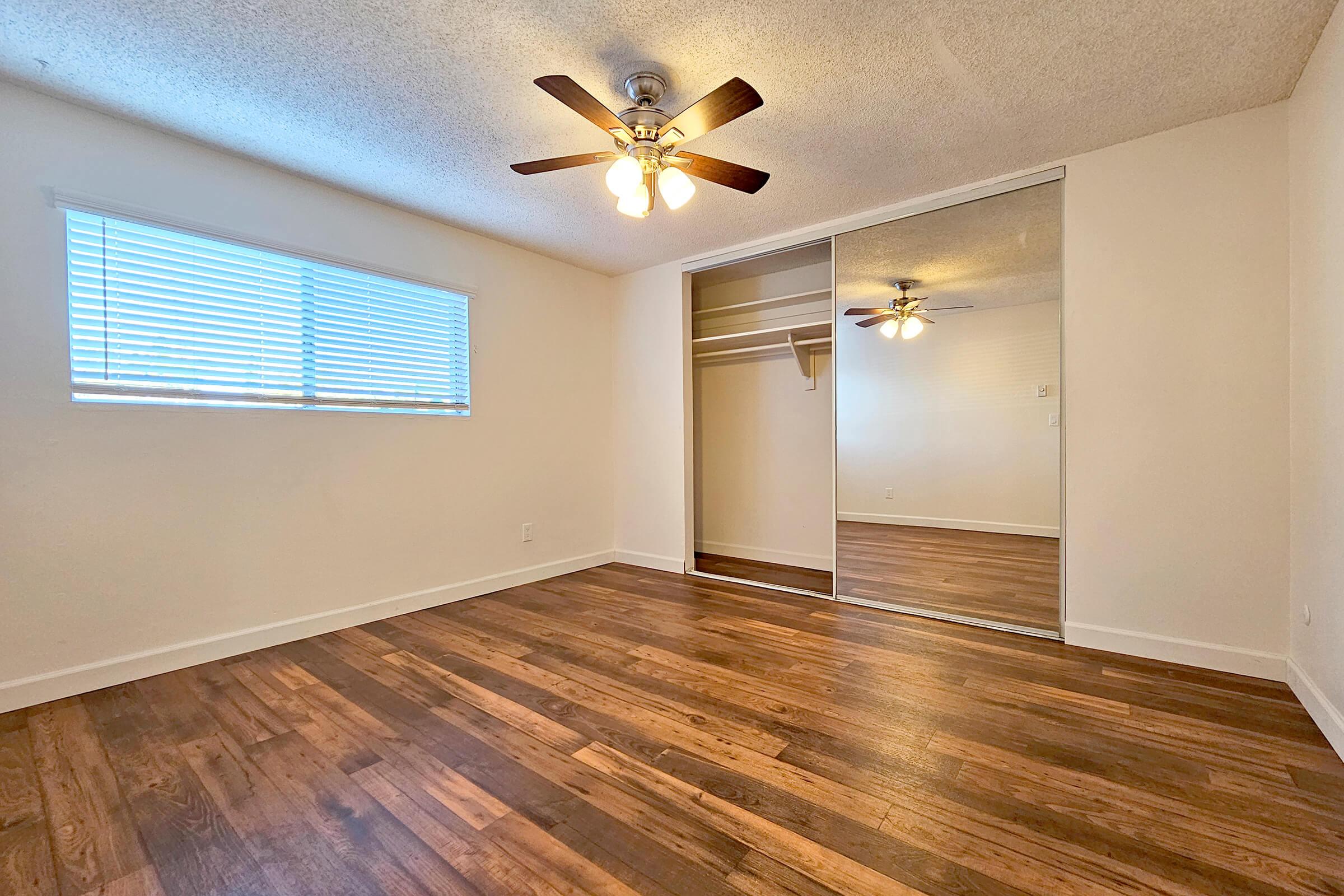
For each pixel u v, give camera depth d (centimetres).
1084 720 202
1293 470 228
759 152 269
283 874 133
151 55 198
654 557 454
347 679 243
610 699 222
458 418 364
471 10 178
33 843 143
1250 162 236
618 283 473
